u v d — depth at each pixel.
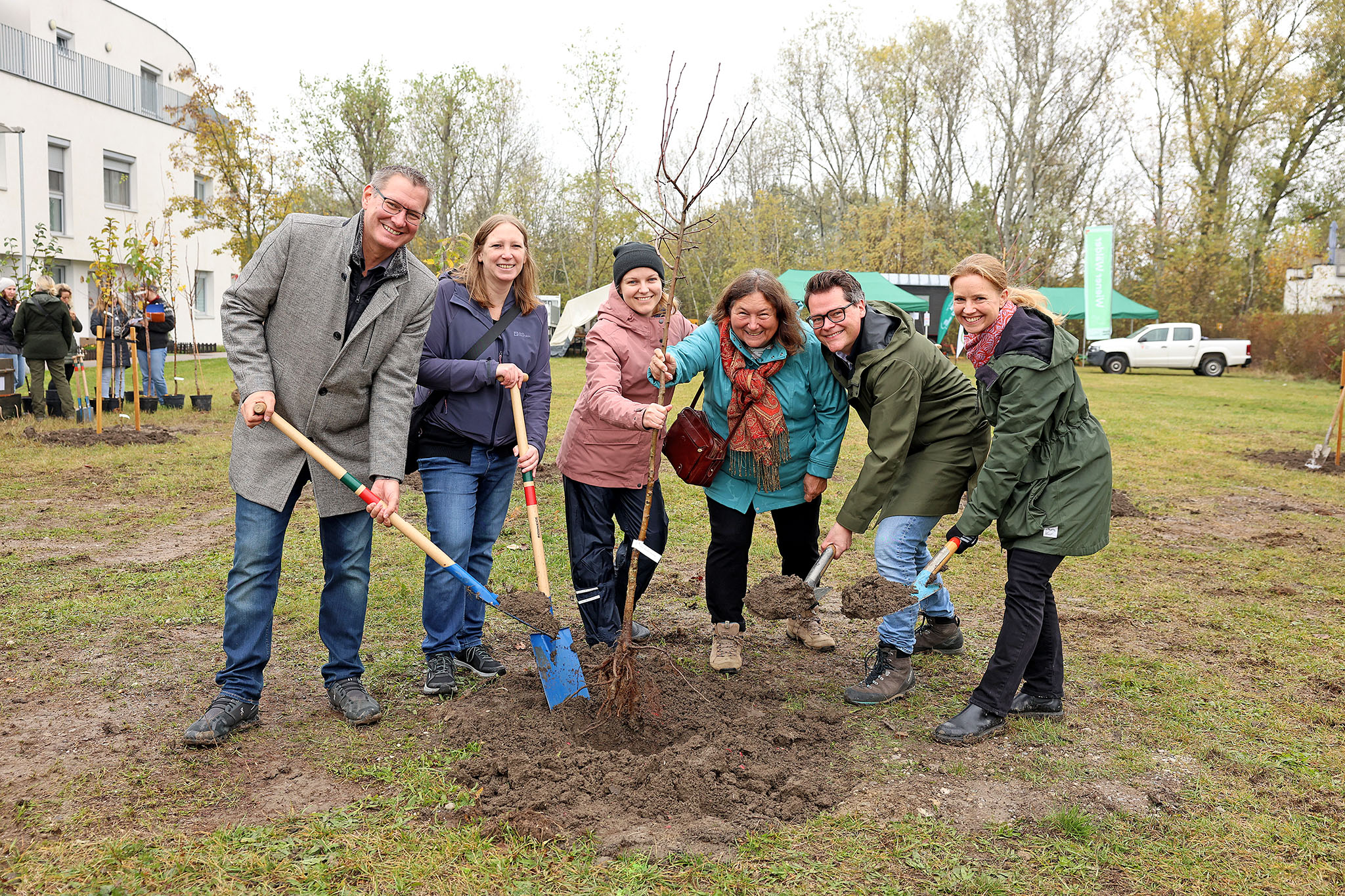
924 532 3.85
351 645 3.56
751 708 3.68
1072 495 3.35
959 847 2.69
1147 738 3.49
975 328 3.46
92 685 3.77
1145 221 42.31
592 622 4.19
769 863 2.57
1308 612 5.14
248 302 3.27
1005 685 3.44
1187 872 2.57
